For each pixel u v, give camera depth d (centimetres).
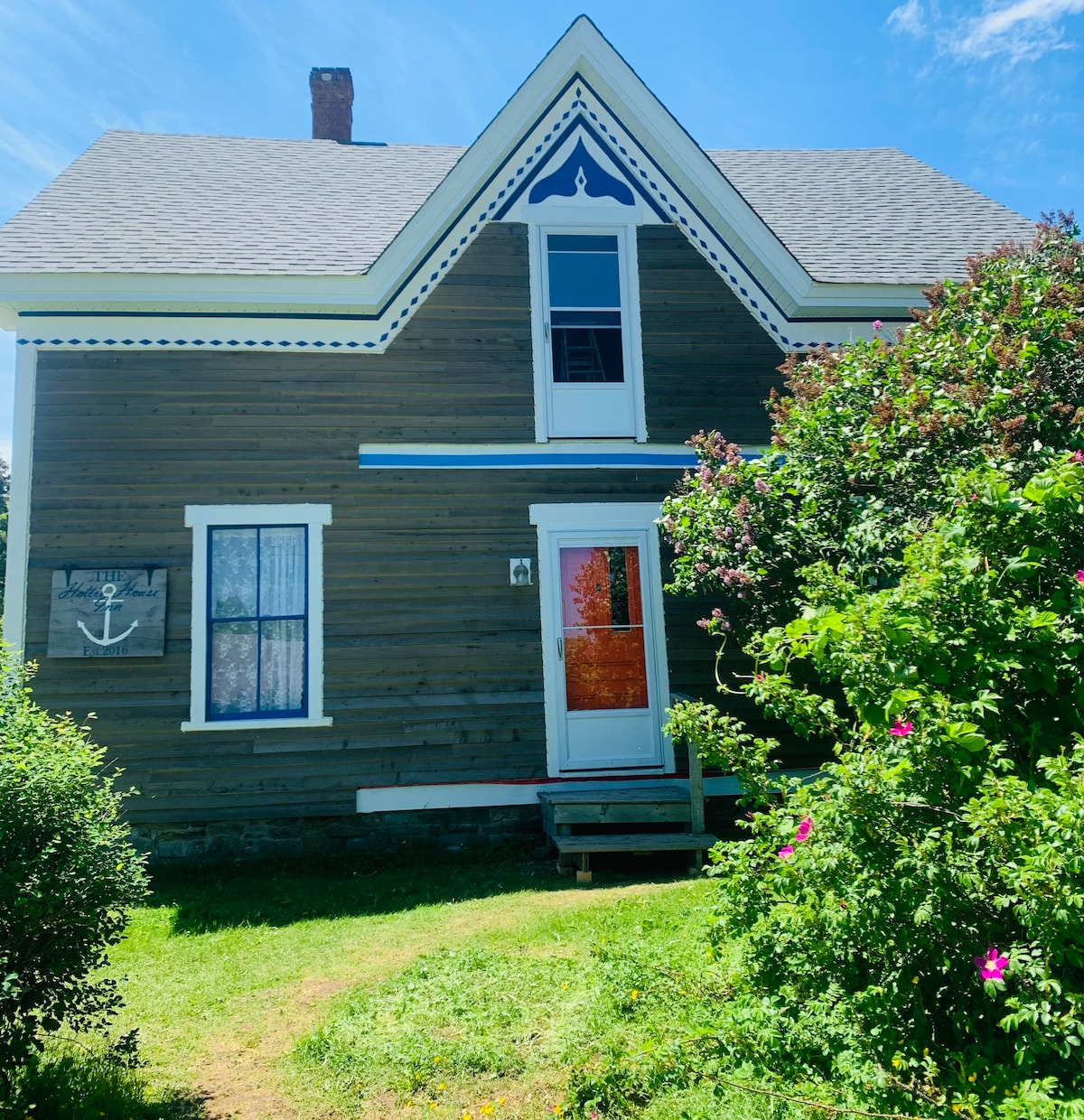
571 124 1127
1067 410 695
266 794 977
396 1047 496
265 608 1015
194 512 1005
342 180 1366
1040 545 430
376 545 1028
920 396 745
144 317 1027
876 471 770
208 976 638
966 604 399
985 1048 355
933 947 364
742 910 438
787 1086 387
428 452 1049
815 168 1571
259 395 1034
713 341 1122
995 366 739
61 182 1224
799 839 395
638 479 1082
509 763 1013
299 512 1020
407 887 865
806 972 412
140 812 959
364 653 1009
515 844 996
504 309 1088
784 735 1062
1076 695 390
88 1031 520
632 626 1063
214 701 995
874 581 750
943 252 1272
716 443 925
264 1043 527
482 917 729
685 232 1134
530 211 1109
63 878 444
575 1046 473
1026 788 342
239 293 1019
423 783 997
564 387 1087
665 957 564
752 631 855
